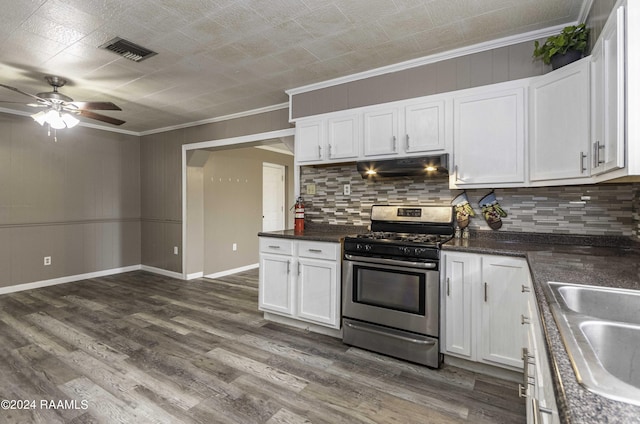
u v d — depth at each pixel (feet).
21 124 14.39
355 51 8.71
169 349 8.82
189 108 13.70
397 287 8.32
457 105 8.44
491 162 7.98
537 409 3.77
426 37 7.99
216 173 17.97
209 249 17.57
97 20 7.20
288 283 10.25
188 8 6.80
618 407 1.77
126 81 10.69
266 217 21.53
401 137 9.21
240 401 6.57
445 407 6.43
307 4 6.70
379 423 5.98
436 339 7.84
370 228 10.50
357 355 8.56
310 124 10.95
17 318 11.00
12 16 6.99
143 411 6.23
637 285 4.13
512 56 7.98
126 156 18.12
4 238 13.94
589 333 2.96
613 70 4.73
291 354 8.61
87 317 11.16
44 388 6.93
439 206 9.39
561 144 6.70
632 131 4.18
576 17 7.09
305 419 6.07
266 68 9.74
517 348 6.98
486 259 7.25
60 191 15.58
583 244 7.77
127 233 18.24
